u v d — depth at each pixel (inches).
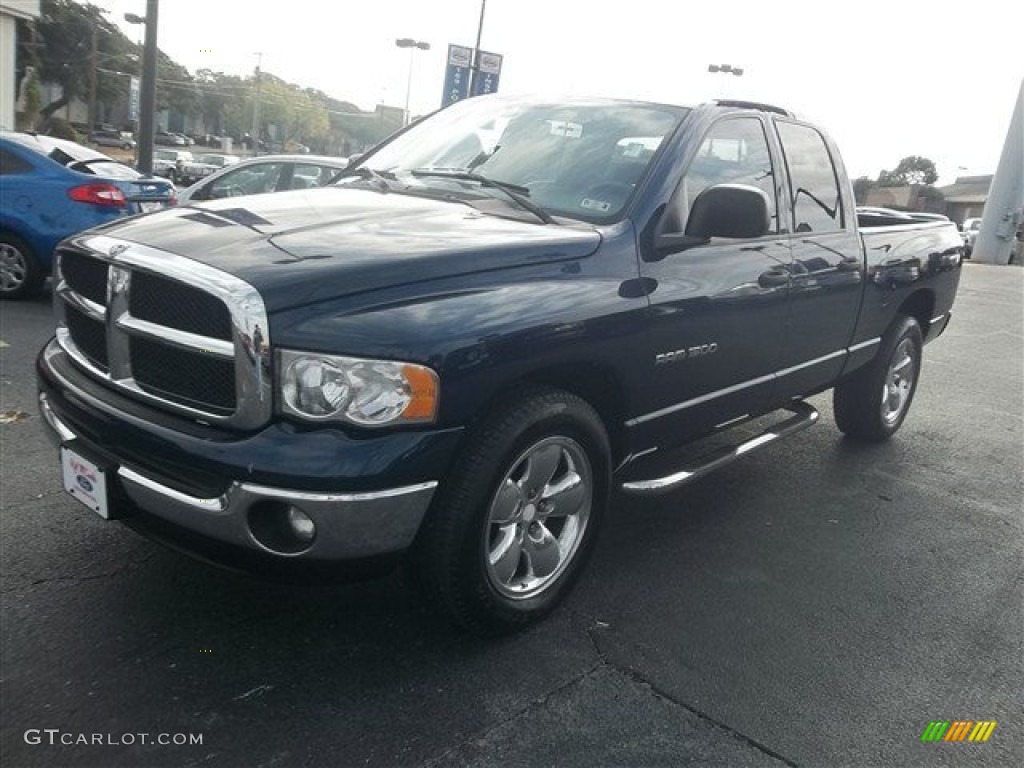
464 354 109.1
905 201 2965.1
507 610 124.8
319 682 115.3
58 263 130.6
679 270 143.3
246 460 101.7
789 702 120.7
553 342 119.9
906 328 230.2
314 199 143.6
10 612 124.1
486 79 689.6
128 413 112.3
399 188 155.8
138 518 114.9
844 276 190.9
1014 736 118.0
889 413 241.3
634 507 184.1
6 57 765.3
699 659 129.0
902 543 177.6
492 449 115.2
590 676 122.3
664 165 146.5
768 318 166.2
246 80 2874.0
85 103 2313.0
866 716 119.3
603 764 105.4
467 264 116.6
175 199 376.8
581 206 143.9
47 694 108.2
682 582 152.3
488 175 156.8
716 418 165.0
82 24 1995.6
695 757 108.1
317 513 102.1
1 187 319.6
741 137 167.0
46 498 159.9
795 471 215.8
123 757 99.3
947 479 219.9
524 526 126.7
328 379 102.5
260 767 99.9
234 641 122.3
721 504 190.1
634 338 133.8
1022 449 252.4
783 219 176.4
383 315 106.1
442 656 123.3
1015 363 390.0
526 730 110.0
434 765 102.7
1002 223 1080.2
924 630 143.5
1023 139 1058.1
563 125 162.1
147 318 112.7
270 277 104.7
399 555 111.0
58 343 133.2
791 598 150.3
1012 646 140.8
